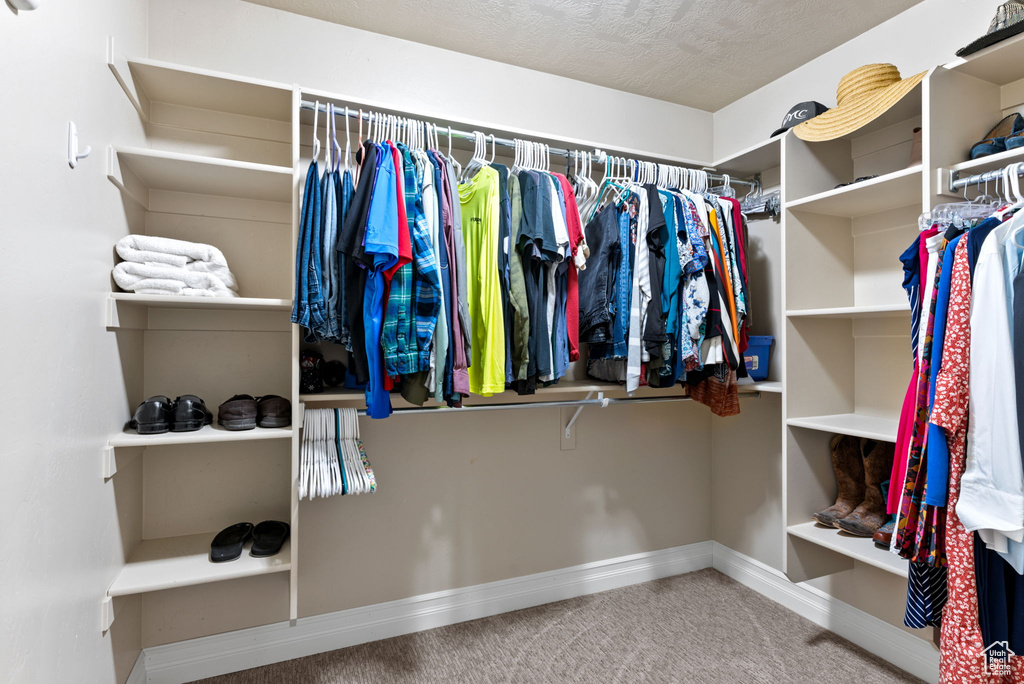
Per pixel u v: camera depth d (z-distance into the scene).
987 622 1.10
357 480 1.57
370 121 1.65
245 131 1.77
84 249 1.15
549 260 1.64
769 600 2.24
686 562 2.55
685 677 1.69
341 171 1.63
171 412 1.45
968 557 1.10
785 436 1.78
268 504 1.80
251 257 1.79
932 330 1.25
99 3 1.22
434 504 2.05
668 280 1.77
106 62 1.27
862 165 1.91
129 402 1.50
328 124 1.62
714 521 2.61
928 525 1.20
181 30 1.69
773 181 2.28
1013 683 1.11
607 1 1.75
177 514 1.70
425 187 1.51
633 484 2.45
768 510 2.29
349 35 1.91
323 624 1.86
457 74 2.07
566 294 1.74
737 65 2.17
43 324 0.95
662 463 2.51
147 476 1.66
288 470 1.83
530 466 2.22
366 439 1.94
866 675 1.70
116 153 1.32
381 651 1.86
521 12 1.81
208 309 1.73
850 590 1.92
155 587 1.34
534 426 2.23
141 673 1.60
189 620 1.70
